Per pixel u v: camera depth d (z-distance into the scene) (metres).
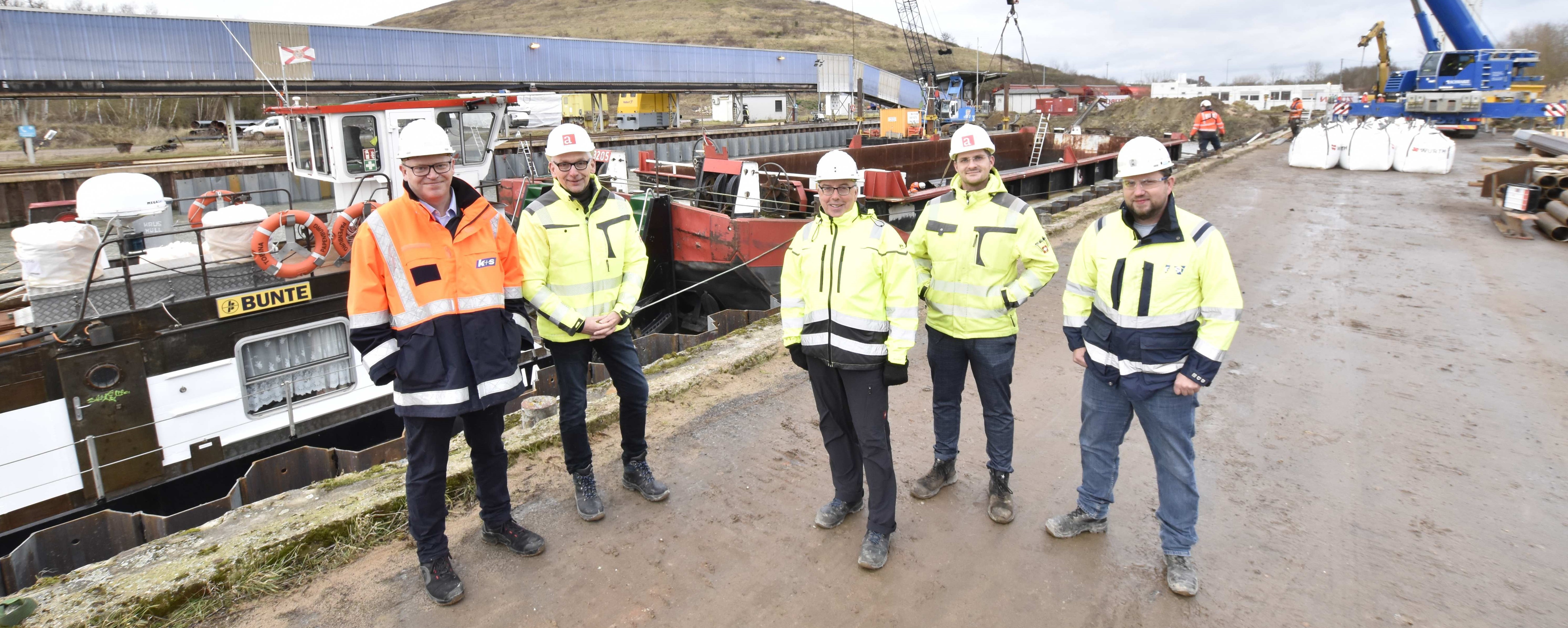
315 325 6.02
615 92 34.09
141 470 5.39
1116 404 3.19
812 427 4.64
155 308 5.30
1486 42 26.16
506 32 118.38
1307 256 8.93
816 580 3.19
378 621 2.98
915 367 5.62
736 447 4.39
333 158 7.48
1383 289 7.56
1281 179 15.68
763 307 9.27
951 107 36.81
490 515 3.35
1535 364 5.54
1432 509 3.66
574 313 3.39
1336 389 5.14
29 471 4.99
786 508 3.74
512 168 11.69
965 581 3.17
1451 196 13.18
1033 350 6.00
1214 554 3.33
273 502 3.65
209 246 5.68
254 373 5.84
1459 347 5.93
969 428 4.62
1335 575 3.17
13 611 2.80
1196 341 2.89
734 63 39.59
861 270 3.09
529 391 6.29
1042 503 3.76
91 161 20.08
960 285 3.43
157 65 21.42
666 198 9.16
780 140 33.72
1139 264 2.91
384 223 2.85
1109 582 3.15
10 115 30.84
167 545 3.28
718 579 3.21
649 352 6.02
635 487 3.87
